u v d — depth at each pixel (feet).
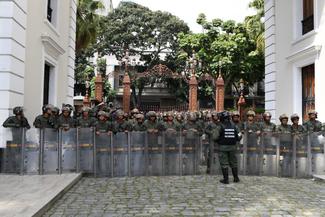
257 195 25.88
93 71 125.70
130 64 115.34
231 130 30.78
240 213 20.99
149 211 21.27
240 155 35.17
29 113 36.99
